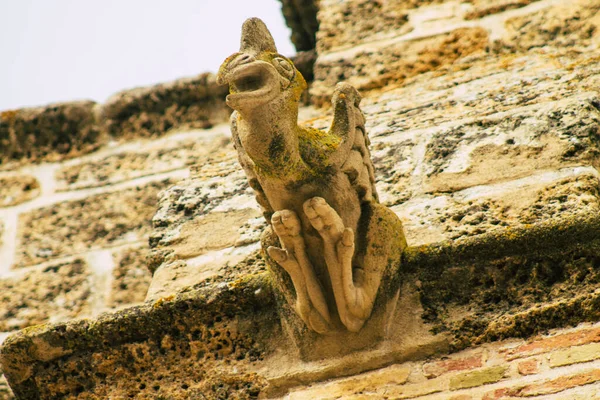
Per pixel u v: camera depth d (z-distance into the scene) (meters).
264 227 16.19
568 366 12.75
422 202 15.41
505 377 12.89
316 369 13.65
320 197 12.77
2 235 22.38
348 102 13.51
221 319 14.36
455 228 14.71
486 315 13.50
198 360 14.29
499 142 15.98
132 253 21.62
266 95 11.97
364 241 13.55
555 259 13.55
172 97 23.23
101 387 14.53
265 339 14.12
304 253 13.16
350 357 13.57
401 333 13.57
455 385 13.01
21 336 14.66
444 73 19.70
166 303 14.39
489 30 20.36
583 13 19.89
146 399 14.26
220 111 23.11
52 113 23.53
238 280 14.33
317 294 13.32
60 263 21.75
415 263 13.81
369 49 20.92
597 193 14.77
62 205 22.58
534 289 13.52
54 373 14.67
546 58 18.92
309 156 12.86
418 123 17.34
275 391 13.76
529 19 20.17
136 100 23.33
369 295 13.46
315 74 21.09
